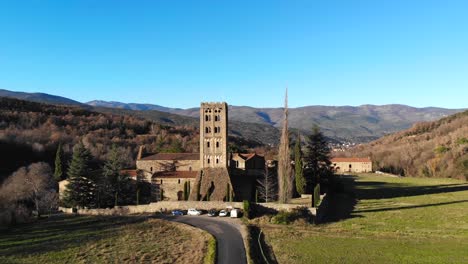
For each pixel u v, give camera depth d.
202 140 122.25
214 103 122.69
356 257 63.28
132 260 63.38
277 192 117.62
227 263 59.19
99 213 110.56
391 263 60.28
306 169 136.88
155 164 135.12
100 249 70.69
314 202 102.38
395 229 85.81
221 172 119.06
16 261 64.31
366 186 179.62
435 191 160.00
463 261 61.47
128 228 86.62
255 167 135.62
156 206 107.81
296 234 79.25
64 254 67.81
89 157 130.62
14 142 176.62
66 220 98.88
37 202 113.62
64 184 127.81
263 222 90.00
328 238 76.44
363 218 100.19
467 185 182.88
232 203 103.62
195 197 113.06
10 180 132.75
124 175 124.69
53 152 181.25
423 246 70.81
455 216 102.19
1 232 85.25
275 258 62.84
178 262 61.59
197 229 82.38
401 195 147.38
